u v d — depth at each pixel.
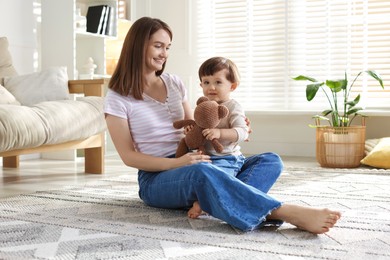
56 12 3.75
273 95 4.25
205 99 1.73
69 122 2.51
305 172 2.91
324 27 4.07
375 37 3.92
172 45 4.57
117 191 2.29
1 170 3.10
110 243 1.37
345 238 1.41
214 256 1.23
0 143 2.09
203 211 1.68
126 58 1.73
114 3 4.14
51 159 3.76
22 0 3.68
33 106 2.47
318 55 4.10
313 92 3.22
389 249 1.30
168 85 1.84
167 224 1.59
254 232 1.47
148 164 1.68
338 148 3.27
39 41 3.86
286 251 1.27
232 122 1.75
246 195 1.46
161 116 1.79
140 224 1.60
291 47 4.18
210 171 1.50
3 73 3.03
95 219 1.68
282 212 1.47
